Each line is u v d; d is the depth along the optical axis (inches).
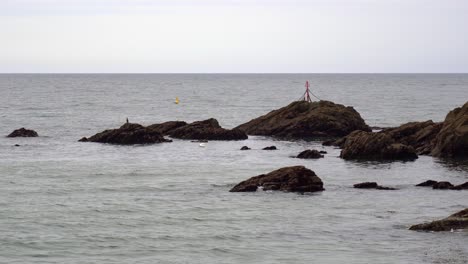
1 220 1462.8
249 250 1246.9
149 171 2219.5
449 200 1704.0
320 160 2477.9
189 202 1678.2
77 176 2098.9
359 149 2496.3
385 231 1380.4
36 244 1274.6
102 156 2615.7
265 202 1669.5
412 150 2477.9
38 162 2422.5
